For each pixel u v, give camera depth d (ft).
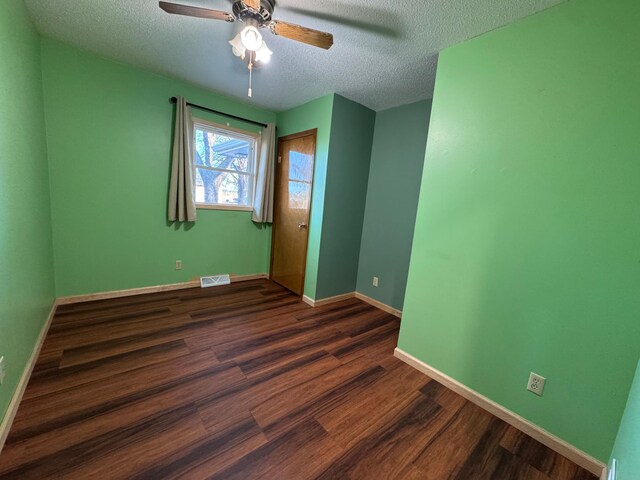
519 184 5.08
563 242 4.62
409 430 4.94
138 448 4.14
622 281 4.11
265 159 11.84
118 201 9.12
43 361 5.95
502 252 5.34
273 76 8.43
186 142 9.78
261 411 5.09
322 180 10.03
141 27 6.48
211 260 11.66
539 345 4.92
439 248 6.35
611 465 4.02
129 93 8.82
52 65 7.50
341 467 4.13
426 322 6.65
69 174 8.17
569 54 4.48
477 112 5.64
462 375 5.99
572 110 4.47
